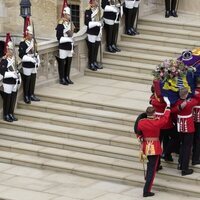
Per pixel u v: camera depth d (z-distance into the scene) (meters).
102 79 82.69
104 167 71.94
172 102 68.50
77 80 82.50
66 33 80.44
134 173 71.00
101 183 70.56
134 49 84.12
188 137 68.62
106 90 80.00
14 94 76.69
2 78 76.19
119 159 72.38
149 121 67.38
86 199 67.81
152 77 81.25
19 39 93.62
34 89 78.94
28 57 77.31
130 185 70.06
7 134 75.94
